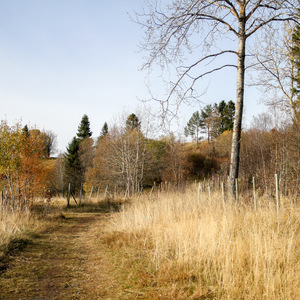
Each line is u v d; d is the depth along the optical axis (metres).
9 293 4.12
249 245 5.02
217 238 5.65
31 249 7.16
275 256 4.38
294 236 5.21
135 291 4.21
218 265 4.55
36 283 4.65
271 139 14.27
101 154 41.81
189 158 43.44
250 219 6.65
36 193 15.24
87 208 19.42
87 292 4.28
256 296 3.58
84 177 43.62
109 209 19.23
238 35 8.98
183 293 3.90
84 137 65.88
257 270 4.02
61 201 23.75
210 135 61.44
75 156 45.34
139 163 31.62
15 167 13.77
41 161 15.59
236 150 8.77
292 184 10.06
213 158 46.44
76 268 5.64
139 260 5.76
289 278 3.75
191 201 10.30
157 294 3.96
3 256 6.15
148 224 8.68
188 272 4.57
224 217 6.43
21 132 14.41
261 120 18.39
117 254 6.46
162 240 6.71
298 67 14.25
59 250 7.26
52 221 12.99
